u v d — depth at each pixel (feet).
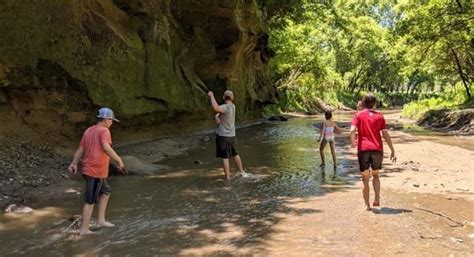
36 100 38.65
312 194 28.53
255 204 25.81
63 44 39.60
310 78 164.96
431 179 33.53
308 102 170.60
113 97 44.42
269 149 51.65
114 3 48.11
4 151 33.27
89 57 42.01
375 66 225.15
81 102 41.65
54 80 39.24
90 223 21.63
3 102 36.63
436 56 117.08
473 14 89.20
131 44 47.80
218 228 21.13
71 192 27.99
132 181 31.99
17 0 35.96
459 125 83.25
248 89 93.61
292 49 130.41
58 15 39.22
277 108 139.23
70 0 40.06
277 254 17.69
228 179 33.17
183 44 63.72
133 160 36.45
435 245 18.78
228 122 33.47
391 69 228.02
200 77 70.74
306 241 19.30
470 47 106.22
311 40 158.10
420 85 297.94
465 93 121.19
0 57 35.12
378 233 20.43
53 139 39.55
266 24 99.19
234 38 70.95
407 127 92.02
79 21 41.34
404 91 318.04
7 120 36.65
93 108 42.83
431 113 99.45
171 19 61.05
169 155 44.88
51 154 36.86
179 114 59.72
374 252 17.93
